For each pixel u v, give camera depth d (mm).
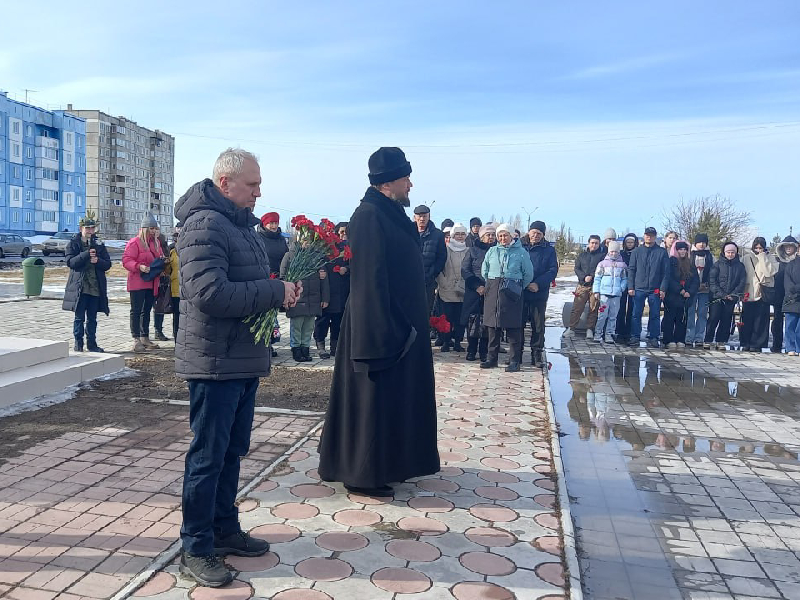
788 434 5887
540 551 3293
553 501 3971
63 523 3418
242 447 3107
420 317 3996
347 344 3924
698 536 3715
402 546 3287
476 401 6582
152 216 8898
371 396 3805
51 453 4516
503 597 2832
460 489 4121
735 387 7922
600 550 3510
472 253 9000
